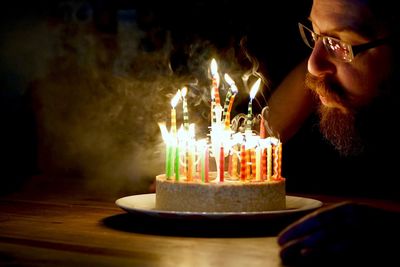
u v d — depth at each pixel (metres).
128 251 1.73
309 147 3.90
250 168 2.14
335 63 2.72
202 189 1.97
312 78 2.90
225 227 1.99
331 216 1.53
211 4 4.48
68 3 4.97
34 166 4.51
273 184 2.02
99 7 4.88
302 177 3.87
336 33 2.63
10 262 1.62
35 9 5.09
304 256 1.52
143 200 2.25
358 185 3.44
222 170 2.03
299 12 4.18
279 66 4.25
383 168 3.36
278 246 1.78
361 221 1.51
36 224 2.11
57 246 1.79
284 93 3.60
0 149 4.55
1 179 3.32
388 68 2.69
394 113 2.89
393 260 1.49
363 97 2.78
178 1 4.60
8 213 2.32
